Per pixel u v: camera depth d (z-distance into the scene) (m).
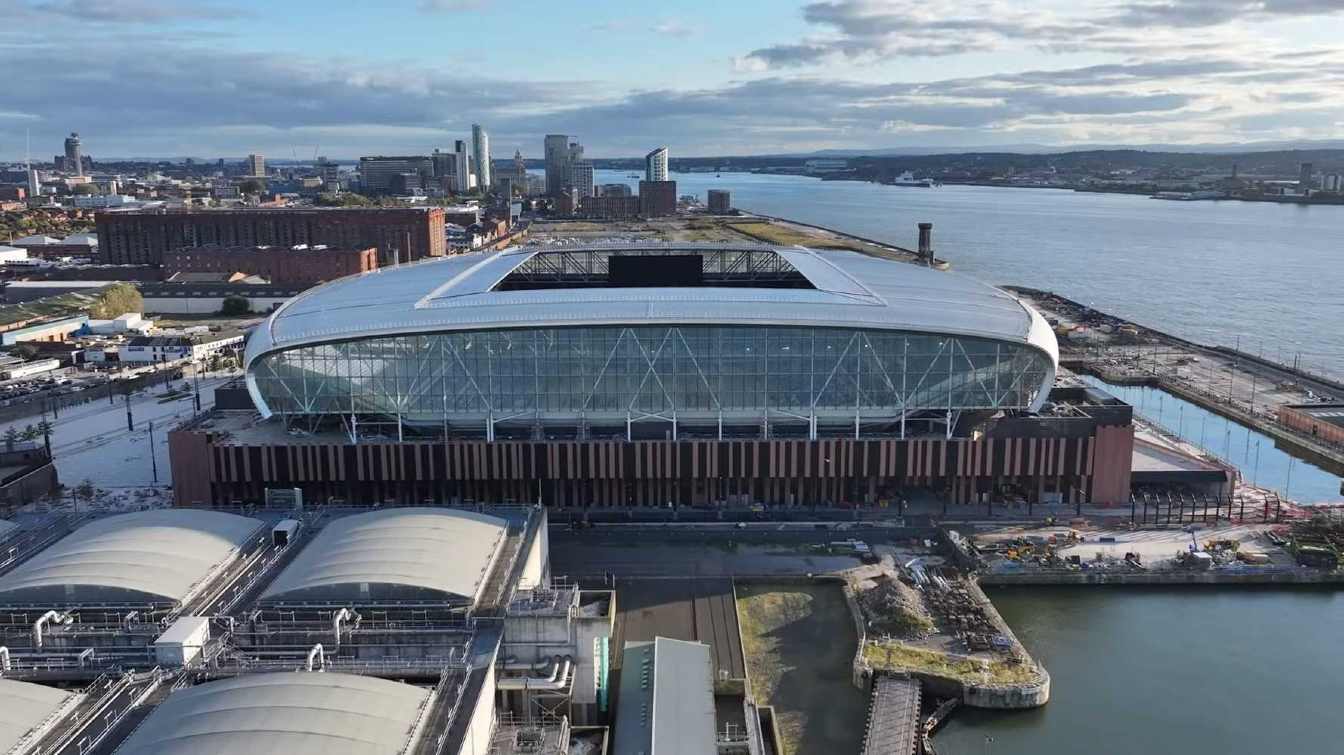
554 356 116.62
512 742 63.44
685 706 70.62
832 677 83.25
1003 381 117.06
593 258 160.75
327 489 118.19
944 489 120.69
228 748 50.72
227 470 117.00
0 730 54.84
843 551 107.00
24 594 72.19
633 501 120.19
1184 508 118.44
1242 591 100.19
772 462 116.38
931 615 91.62
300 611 71.31
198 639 65.94
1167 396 195.00
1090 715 78.94
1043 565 102.19
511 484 119.44
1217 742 75.38
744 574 101.31
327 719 54.00
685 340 116.06
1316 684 83.25
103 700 60.06
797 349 116.12
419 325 115.31
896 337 115.38
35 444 144.62
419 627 69.94
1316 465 147.62
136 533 81.69
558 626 70.19
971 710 79.56
